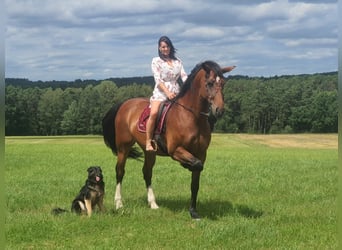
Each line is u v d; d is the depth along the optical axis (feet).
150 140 30.42
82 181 47.85
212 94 26.43
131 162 66.80
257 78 374.63
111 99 349.82
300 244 24.18
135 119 33.12
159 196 38.68
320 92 312.29
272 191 41.29
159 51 30.53
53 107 341.41
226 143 200.03
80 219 28.37
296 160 75.82
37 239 25.22
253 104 319.47
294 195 38.73
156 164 64.64
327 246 23.66
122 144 34.65
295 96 317.22
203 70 27.73
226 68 27.12
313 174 54.03
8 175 53.36
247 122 323.98
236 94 330.54
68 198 37.83
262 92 325.42
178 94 29.55
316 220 29.27
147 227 27.68
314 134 277.03
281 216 30.30
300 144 196.03
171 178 49.67
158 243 24.57
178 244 24.26
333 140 223.51
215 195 39.19
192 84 28.50
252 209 33.01
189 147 28.63
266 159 78.48
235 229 26.13
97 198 29.96
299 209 32.91
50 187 43.16
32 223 27.45
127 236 25.81
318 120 305.73
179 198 37.73
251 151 118.32
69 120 340.80
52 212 30.63
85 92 352.90
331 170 58.70
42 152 96.63
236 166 63.41
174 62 30.73
